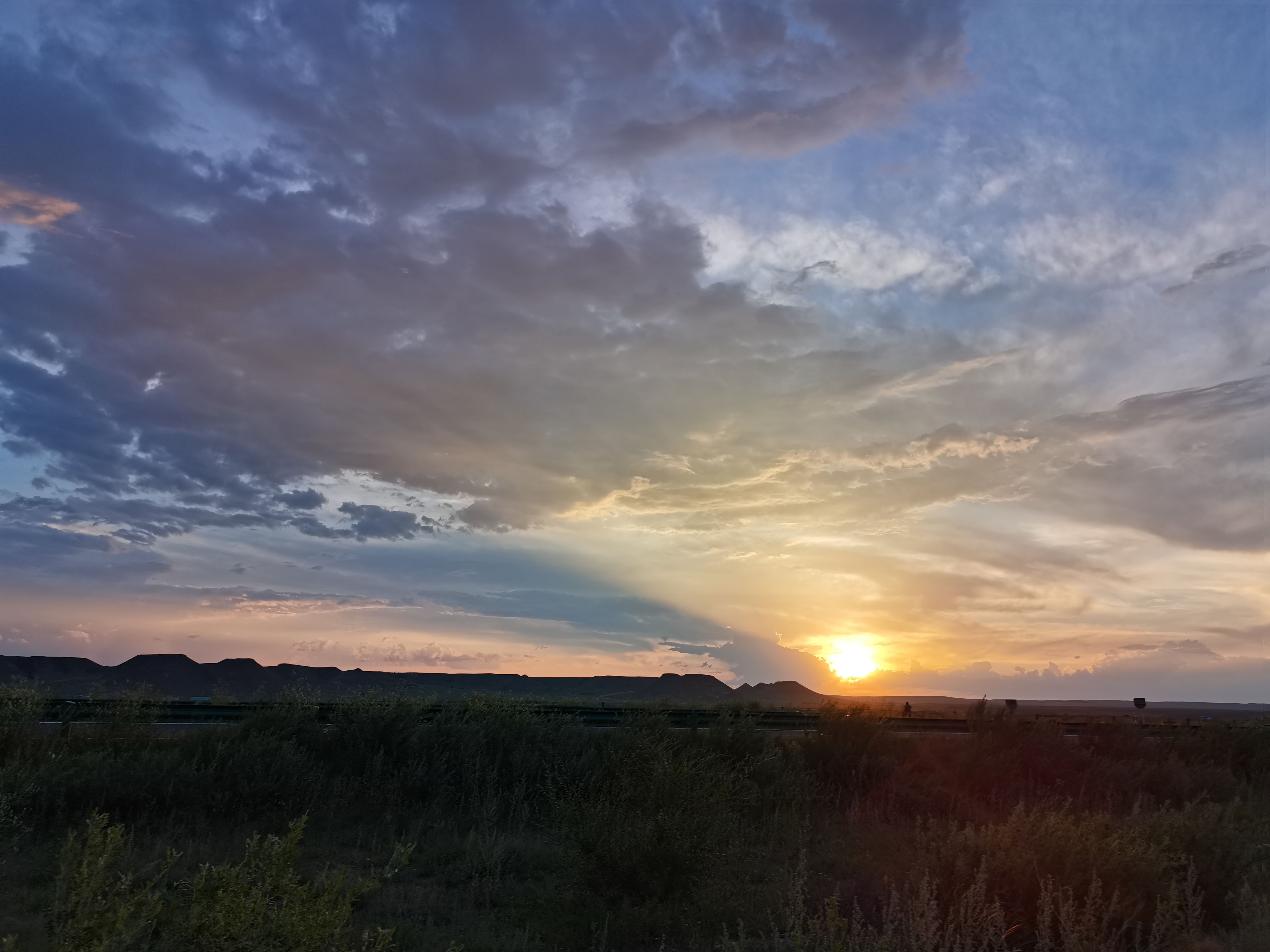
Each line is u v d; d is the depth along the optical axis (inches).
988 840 380.5
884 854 447.8
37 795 457.1
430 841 482.6
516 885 410.9
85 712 682.2
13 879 365.7
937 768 700.7
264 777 518.9
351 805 548.1
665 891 384.8
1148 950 317.4
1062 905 314.3
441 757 593.0
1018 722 813.9
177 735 646.5
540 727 667.4
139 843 428.5
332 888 220.4
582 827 403.9
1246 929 335.3
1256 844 455.8
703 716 882.1
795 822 540.4
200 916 203.8
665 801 419.5
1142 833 418.3
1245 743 943.7
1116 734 890.7
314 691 723.4
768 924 345.1
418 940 315.0
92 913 202.7
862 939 292.5
